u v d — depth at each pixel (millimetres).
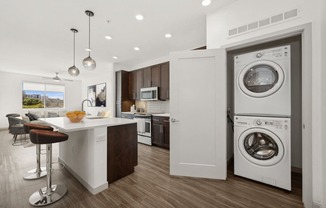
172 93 2312
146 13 2279
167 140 3699
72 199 1738
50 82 7387
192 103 2244
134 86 5008
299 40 2324
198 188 1953
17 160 2926
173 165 2314
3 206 1612
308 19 1569
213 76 2162
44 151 3518
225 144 2127
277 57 1866
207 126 2193
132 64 5168
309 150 1562
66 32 2812
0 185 2029
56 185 1992
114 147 2133
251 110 2055
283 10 1709
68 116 2199
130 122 2322
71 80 8031
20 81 6539
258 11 1868
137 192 1876
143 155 3260
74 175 2273
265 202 1666
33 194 1797
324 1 1444
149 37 3090
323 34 1457
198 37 3109
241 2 1992
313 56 1540
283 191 1856
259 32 1859
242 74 2100
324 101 1466
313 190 1547
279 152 1833
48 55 4082
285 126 1801
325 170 1472
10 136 4988
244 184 2029
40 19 2373
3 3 1978
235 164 2205
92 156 1864
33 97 6910
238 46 2047
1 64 4977
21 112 6562
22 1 1949
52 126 2104
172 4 2086
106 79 6598
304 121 1597
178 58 2281
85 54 4039
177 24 2602
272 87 1909
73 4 2039
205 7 2156
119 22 2510
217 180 2143
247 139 2131
